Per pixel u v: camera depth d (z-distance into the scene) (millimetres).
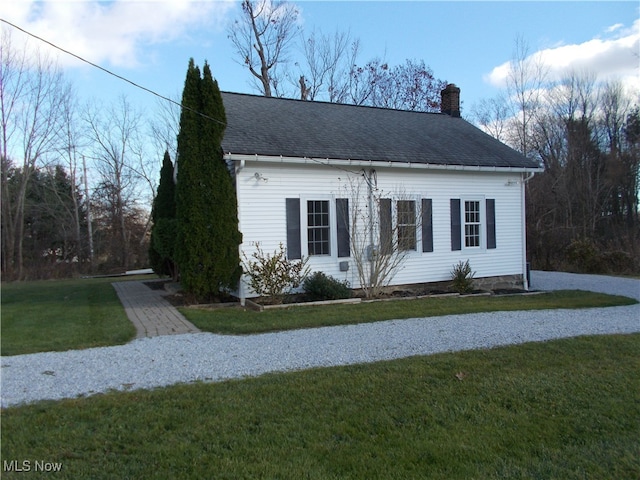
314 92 30094
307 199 11930
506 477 3307
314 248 12172
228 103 14156
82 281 20484
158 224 14930
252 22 26484
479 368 5703
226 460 3438
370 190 12703
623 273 20156
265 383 5113
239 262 11125
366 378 5281
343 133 13836
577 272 21484
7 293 14969
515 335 7594
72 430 3918
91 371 5617
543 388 5004
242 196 11219
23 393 4836
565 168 29938
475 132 17234
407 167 12867
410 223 13242
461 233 14133
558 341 7066
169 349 6715
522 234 15203
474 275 14383
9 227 27016
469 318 9117
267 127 12852
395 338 7406
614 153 29797
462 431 4008
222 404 4496
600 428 4125
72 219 31453
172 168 17188
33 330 8078
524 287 15023
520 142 32438
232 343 7098
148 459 3455
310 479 3211
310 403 4555
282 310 10164
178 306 10883
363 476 3258
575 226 27078
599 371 5605
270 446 3678
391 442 3773
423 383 5133
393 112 17516
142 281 18297
